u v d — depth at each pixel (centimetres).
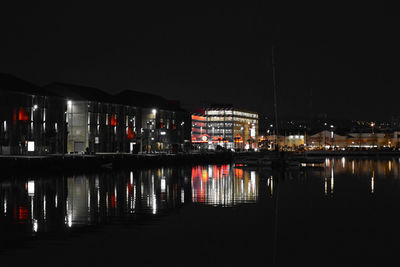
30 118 10575
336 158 19050
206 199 4631
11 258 2380
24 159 7444
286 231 3044
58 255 2438
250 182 6700
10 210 3862
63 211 3816
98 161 9238
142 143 14600
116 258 2397
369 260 2380
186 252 2519
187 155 13212
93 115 12500
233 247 2633
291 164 11231
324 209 3984
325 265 2303
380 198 4775
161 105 16312
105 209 3925
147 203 4319
